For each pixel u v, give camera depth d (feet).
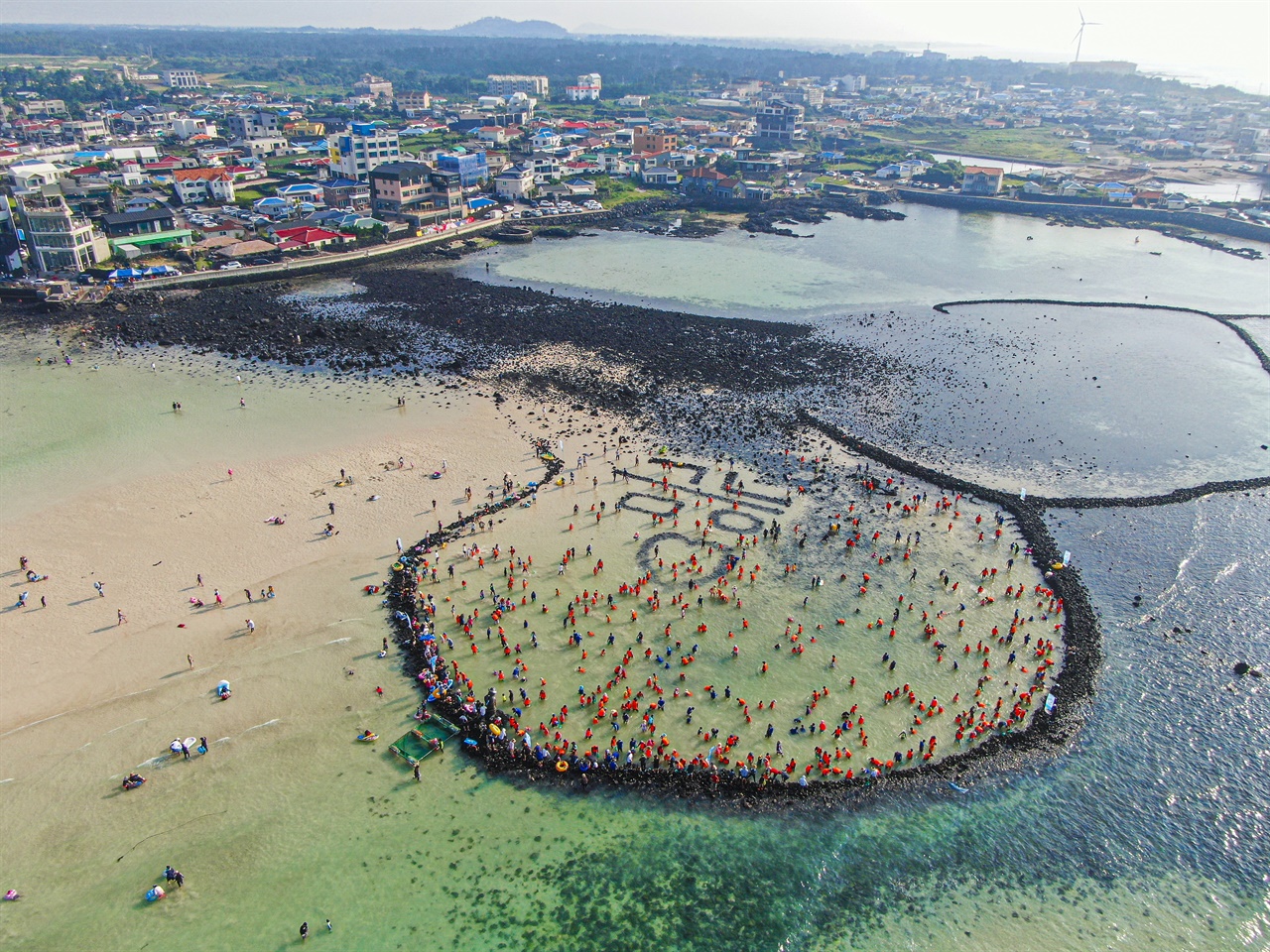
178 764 173.78
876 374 383.86
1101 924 150.71
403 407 336.90
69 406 331.57
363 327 424.46
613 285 522.06
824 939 147.13
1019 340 435.53
